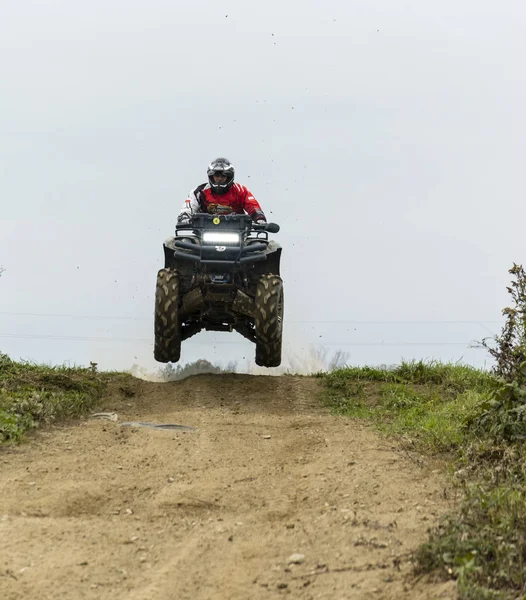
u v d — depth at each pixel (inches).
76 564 319.6
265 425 583.8
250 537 349.7
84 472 455.5
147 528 365.4
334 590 288.8
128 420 620.4
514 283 592.7
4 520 367.6
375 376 753.0
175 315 737.6
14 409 570.9
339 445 512.4
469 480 406.9
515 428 464.8
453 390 684.1
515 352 571.5
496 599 263.6
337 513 371.6
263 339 731.4
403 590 282.4
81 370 762.2
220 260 697.6
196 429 569.3
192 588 298.2
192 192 768.3
